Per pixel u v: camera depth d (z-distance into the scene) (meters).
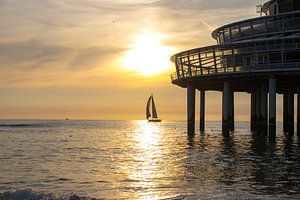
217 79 56.19
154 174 28.14
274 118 51.66
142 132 112.38
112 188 23.36
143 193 21.67
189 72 59.47
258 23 57.41
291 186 22.61
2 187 24.25
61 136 88.94
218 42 65.50
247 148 45.56
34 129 132.38
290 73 49.91
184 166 31.55
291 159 35.00
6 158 41.56
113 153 45.66
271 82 51.09
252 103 72.06
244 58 53.09
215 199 19.44
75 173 29.77
